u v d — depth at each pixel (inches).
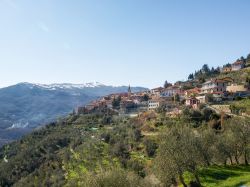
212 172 4087.1
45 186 6884.8
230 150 4557.1
